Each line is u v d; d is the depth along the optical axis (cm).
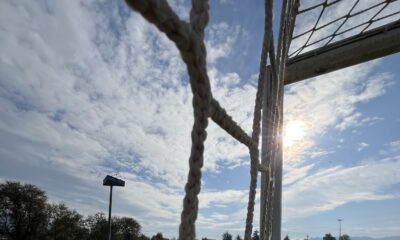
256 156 223
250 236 210
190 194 108
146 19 84
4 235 3872
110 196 1502
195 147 110
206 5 107
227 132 165
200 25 105
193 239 106
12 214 3978
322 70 572
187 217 107
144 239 4741
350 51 543
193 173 109
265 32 233
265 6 228
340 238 7550
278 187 512
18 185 4025
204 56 106
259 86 234
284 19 325
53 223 4203
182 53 101
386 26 518
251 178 218
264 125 417
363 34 540
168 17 86
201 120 110
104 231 4462
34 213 4062
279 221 514
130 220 4709
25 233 3988
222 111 146
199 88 108
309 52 584
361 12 488
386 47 514
